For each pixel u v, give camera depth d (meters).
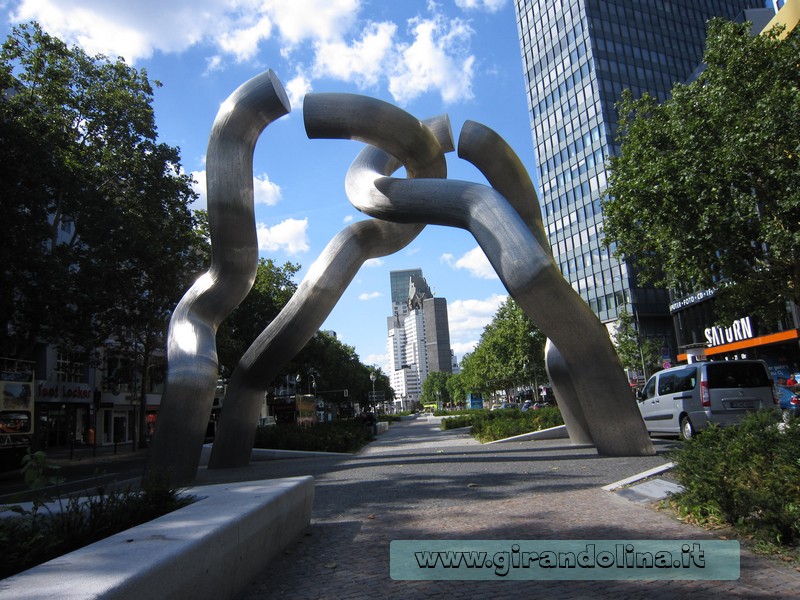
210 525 4.04
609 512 6.27
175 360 10.70
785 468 5.12
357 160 12.66
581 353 10.04
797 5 26.33
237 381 13.53
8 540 3.90
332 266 12.67
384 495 8.30
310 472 11.84
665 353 47.47
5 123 20.05
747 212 16.58
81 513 4.66
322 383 61.34
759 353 42.06
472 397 84.56
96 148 26.36
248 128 11.46
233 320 40.78
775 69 16.23
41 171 20.97
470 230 10.30
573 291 9.70
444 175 12.45
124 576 2.93
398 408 179.25
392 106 11.29
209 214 11.34
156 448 10.26
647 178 17.88
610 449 10.55
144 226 26.61
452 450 15.34
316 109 11.15
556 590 4.09
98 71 26.25
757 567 4.27
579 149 77.44
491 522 6.16
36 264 21.89
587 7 76.81
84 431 45.66
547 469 9.65
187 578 3.46
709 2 86.44
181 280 31.50
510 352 57.84
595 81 74.81
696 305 51.28
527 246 9.56
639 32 79.00
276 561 5.12
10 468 21.97
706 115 17.56
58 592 2.71
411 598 4.06
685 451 6.43
